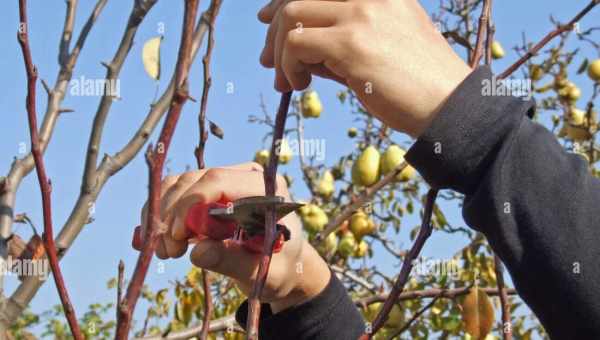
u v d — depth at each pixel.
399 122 1.05
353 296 4.75
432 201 1.09
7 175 1.84
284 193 1.41
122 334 0.83
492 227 1.03
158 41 1.21
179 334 2.81
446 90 1.04
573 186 1.02
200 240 1.35
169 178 1.50
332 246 4.75
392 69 1.04
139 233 1.25
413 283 4.29
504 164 1.03
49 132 1.97
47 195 0.98
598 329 0.99
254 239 1.24
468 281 4.32
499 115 1.04
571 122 5.41
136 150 2.04
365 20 1.05
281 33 1.10
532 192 1.02
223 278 3.57
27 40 1.04
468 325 2.65
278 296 1.57
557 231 1.00
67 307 0.94
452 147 1.03
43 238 0.96
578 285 0.99
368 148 4.76
